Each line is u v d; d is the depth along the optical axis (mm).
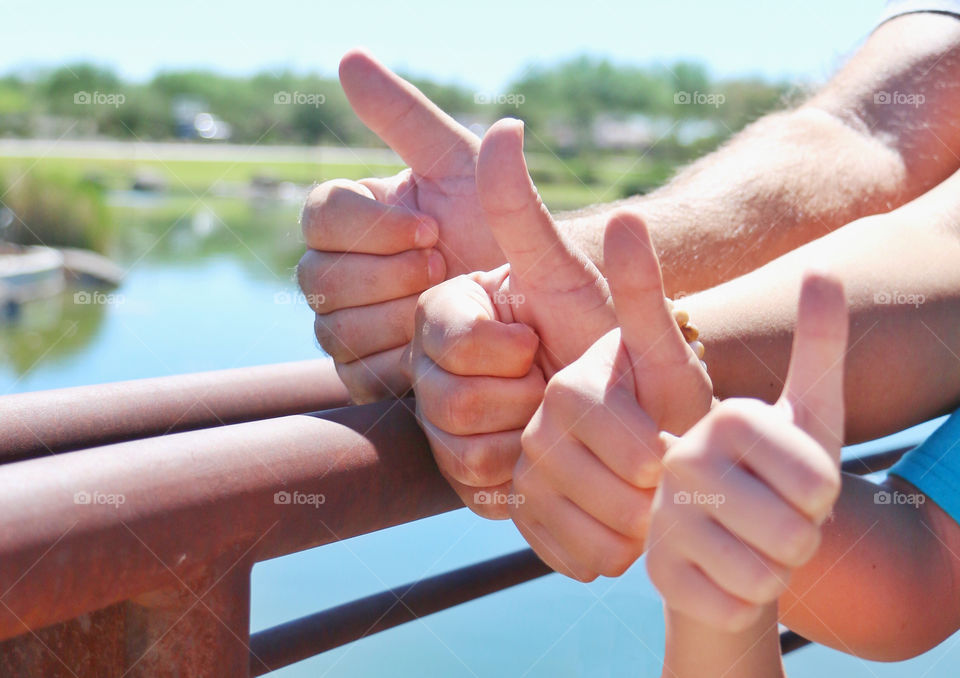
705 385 483
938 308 689
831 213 889
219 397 557
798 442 304
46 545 282
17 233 8383
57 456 320
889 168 926
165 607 360
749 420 312
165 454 339
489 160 527
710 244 844
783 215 875
